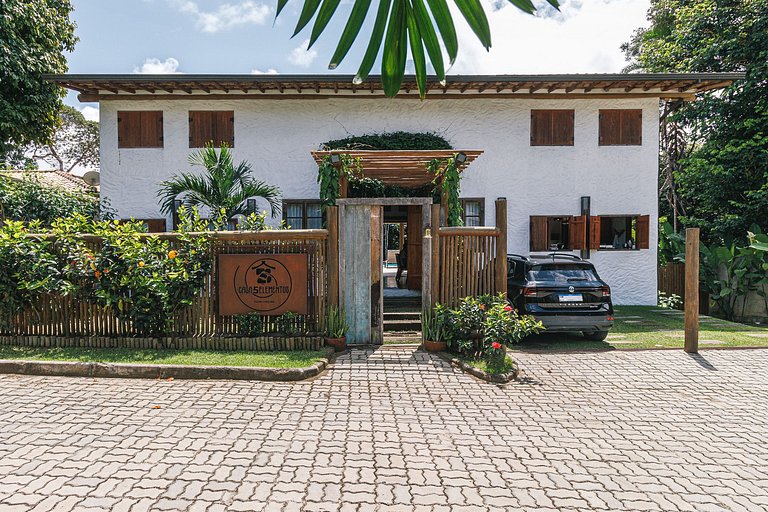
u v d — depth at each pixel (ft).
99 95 45.44
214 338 25.38
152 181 45.88
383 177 39.86
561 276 29.99
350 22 4.01
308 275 26.12
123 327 25.58
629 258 46.85
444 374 22.67
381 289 28.17
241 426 16.17
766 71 51.31
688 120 59.41
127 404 18.11
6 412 17.08
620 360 25.89
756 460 14.26
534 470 13.41
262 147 46.16
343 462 13.67
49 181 55.16
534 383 21.80
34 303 25.46
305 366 22.24
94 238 25.68
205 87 43.73
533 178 46.78
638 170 46.88
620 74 42.27
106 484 12.14
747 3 53.16
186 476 12.65
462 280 26.96
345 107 46.29
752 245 44.24
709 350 28.09
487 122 46.55
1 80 50.90
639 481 12.86
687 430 16.56
